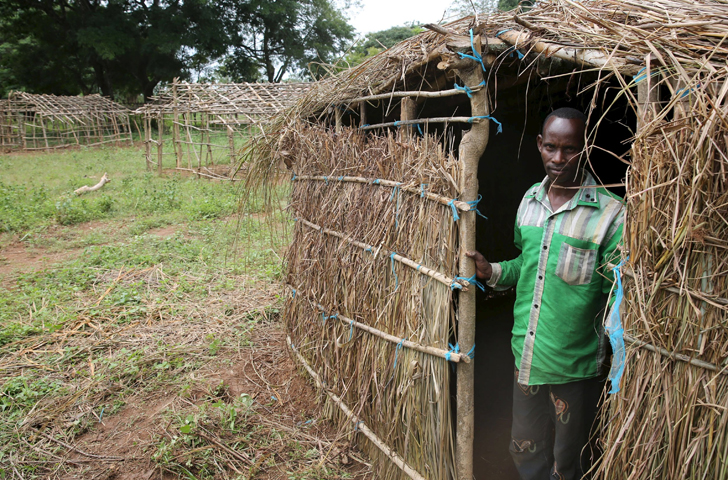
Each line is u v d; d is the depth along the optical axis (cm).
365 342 285
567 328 207
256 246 698
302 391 363
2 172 1494
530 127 420
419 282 245
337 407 316
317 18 3322
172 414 338
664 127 149
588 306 204
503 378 375
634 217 163
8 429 328
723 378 149
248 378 385
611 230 196
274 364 405
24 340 446
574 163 198
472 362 232
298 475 279
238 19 3177
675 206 149
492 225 460
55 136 2425
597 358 213
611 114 350
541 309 212
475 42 204
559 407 217
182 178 1424
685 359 155
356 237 290
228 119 1541
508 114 400
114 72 3169
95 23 2738
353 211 294
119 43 2706
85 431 328
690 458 153
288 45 3294
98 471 290
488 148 430
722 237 144
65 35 2912
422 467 252
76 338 453
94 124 2389
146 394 367
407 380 252
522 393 225
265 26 3241
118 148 2238
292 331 392
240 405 345
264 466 289
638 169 161
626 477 173
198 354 421
